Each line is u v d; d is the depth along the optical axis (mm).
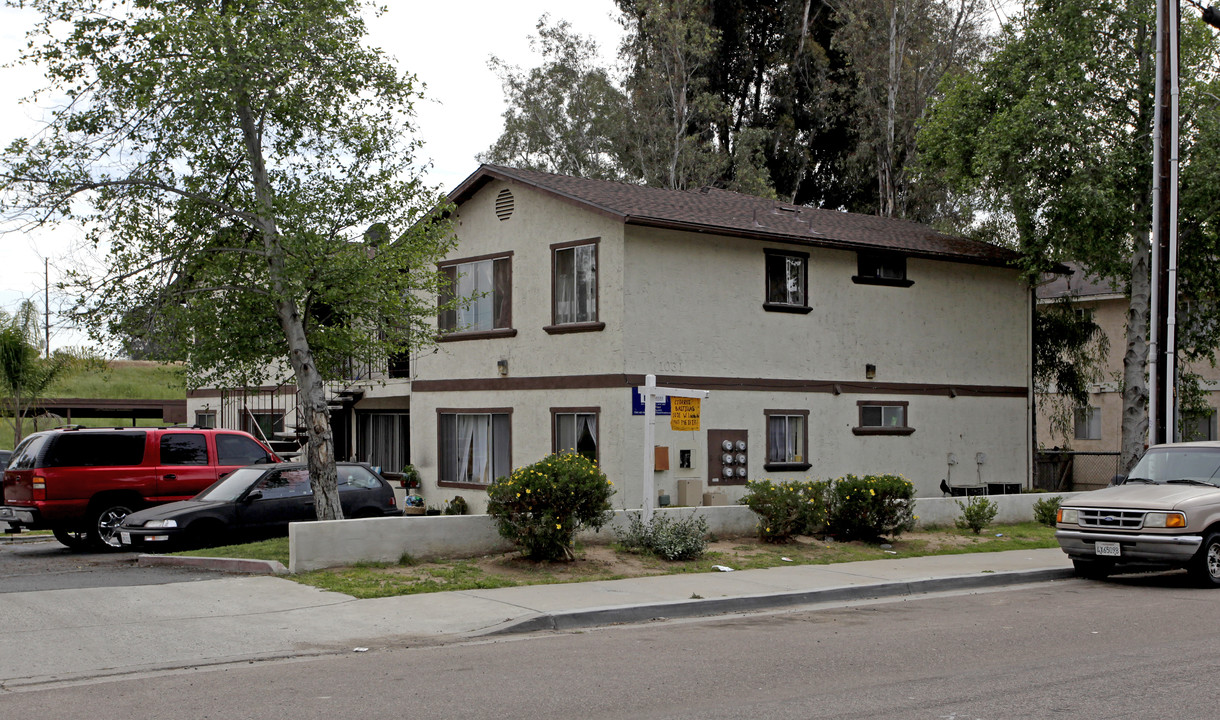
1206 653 9406
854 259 22438
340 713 7301
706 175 38969
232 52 14438
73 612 10992
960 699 7676
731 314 20438
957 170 26625
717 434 20047
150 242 15266
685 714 7246
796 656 9352
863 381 22375
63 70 14469
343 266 15195
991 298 25016
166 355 16031
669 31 38594
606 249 19359
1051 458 28297
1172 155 17906
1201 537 13805
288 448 26109
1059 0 23719
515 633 10594
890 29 36406
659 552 14922
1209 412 26594
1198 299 25172
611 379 19109
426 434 23406
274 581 12711
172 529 15375
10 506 17219
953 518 19219
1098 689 7980
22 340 27672
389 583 12578
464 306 19188
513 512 14055
